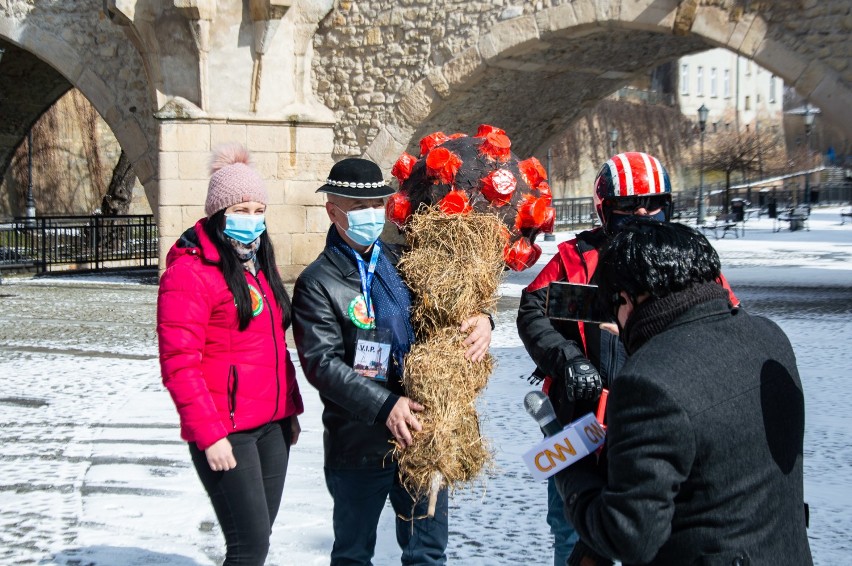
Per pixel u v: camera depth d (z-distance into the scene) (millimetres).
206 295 3090
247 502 3143
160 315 3082
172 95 15875
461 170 3266
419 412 3059
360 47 16953
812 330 10891
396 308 3207
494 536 4418
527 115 19672
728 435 1918
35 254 20906
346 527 3275
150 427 6500
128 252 21844
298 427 3471
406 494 3266
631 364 2000
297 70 16219
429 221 3227
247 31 15758
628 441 1937
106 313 12789
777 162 54938
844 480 5238
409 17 16516
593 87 19625
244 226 3137
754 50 14289
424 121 16812
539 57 16531
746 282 16266
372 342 3168
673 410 1898
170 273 3104
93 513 4742
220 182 3158
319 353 3137
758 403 1961
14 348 9844
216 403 3129
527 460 2293
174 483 5250
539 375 3338
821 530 4449
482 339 3166
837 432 6320
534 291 3295
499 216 3293
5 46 21531
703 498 1934
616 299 2156
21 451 5875
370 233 3188
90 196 31500
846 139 14078
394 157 16922
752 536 1923
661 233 2100
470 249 3178
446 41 16266
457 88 16281
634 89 50656
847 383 7957
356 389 3066
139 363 9016
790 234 30297
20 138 24359
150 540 4387
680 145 51625
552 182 43344
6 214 28391
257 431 3223
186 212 15938
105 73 17953
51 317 12352
